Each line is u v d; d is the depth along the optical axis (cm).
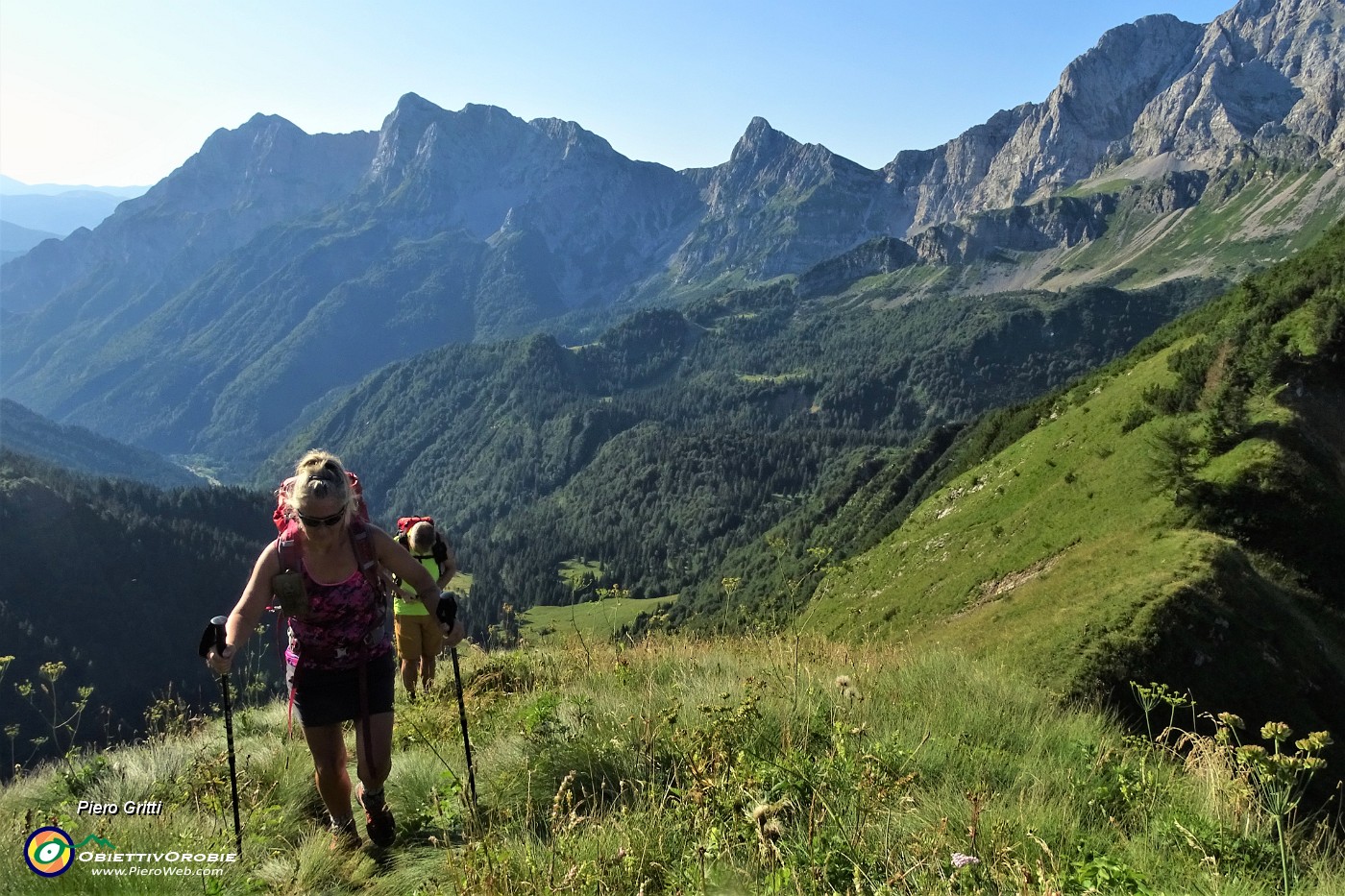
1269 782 438
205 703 962
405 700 895
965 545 5972
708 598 12712
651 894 374
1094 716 746
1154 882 378
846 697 660
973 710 691
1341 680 2709
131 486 18600
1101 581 3488
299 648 471
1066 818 450
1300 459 3784
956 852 380
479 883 371
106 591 13675
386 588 484
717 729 529
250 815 519
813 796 423
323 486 445
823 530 13338
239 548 16538
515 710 742
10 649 11738
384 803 489
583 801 468
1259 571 3316
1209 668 2583
